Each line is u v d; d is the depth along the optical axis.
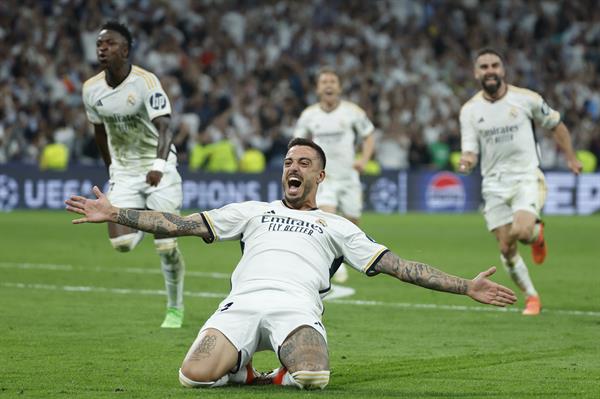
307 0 55.31
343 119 24.44
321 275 10.93
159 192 15.96
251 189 44.38
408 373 11.75
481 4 57.97
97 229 35.91
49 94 47.84
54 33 50.09
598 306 18.38
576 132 52.66
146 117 15.87
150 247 29.98
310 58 53.00
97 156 46.38
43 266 24.39
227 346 10.37
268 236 11.03
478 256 27.80
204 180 44.25
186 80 49.34
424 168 48.50
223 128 47.16
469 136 18.34
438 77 54.41
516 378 11.44
